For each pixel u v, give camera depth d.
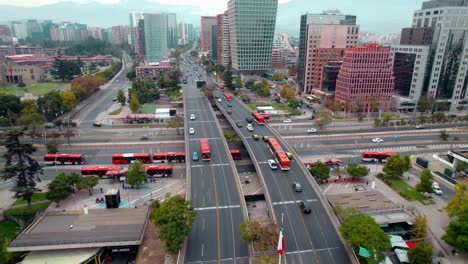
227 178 121.31
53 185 109.00
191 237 89.38
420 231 95.00
